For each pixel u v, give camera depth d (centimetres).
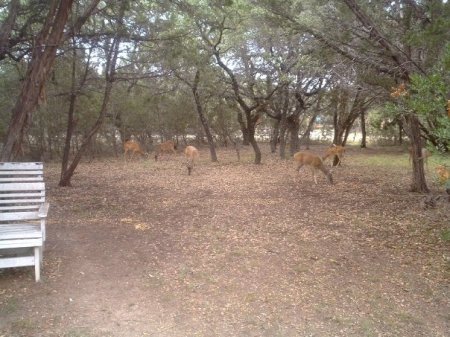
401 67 756
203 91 1845
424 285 533
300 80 1741
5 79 1519
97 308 456
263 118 2628
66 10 772
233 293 504
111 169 1759
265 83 1878
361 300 490
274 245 692
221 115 2400
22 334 396
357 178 1476
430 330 425
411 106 454
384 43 768
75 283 518
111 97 2027
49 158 2088
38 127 1897
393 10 783
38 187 622
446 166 431
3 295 475
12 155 778
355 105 1619
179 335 408
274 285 529
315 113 2172
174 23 1152
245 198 1113
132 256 625
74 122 1454
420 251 664
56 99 1800
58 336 396
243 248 673
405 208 983
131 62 1246
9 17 839
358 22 822
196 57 1209
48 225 800
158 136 2875
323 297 496
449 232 565
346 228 806
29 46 985
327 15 821
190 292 504
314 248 679
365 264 607
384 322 439
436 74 442
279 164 1878
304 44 935
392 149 2769
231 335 410
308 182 1383
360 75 912
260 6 910
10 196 613
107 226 801
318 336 410
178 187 1294
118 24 1055
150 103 2312
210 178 1480
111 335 402
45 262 584
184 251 655
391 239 731
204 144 2966
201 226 813
